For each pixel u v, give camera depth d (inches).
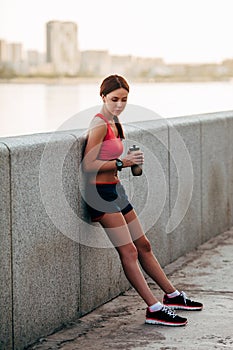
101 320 293.6
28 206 257.8
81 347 262.5
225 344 265.3
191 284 347.6
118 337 273.0
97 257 309.1
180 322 284.4
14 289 252.4
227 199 477.7
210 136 445.1
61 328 282.8
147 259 299.1
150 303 286.4
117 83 273.1
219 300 320.8
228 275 364.5
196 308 303.9
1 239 243.9
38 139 267.4
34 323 265.4
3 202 243.9
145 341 268.4
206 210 442.9
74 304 292.5
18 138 263.9
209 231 449.4
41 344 265.3
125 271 286.2
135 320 293.4
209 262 392.5
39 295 267.7
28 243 259.0
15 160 249.1
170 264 389.1
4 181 243.9
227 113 483.8
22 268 256.2
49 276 273.7
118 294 329.7
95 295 308.8
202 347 262.1
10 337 251.4
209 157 444.8
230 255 408.8
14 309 253.0
